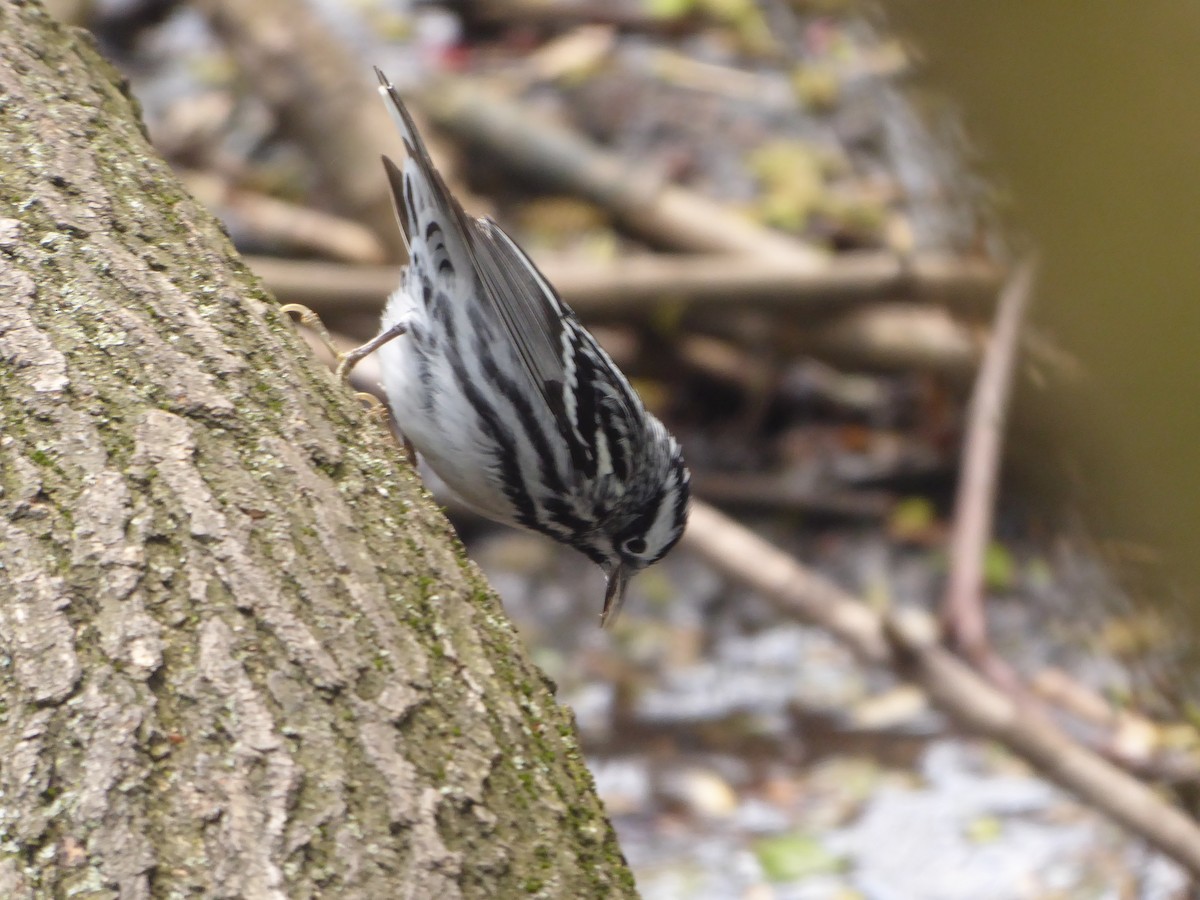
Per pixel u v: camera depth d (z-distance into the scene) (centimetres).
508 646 533
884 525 1900
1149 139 356
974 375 1858
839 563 1852
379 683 484
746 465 1983
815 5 1605
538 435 952
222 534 502
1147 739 1278
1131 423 417
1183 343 383
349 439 568
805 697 1647
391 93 906
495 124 2084
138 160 646
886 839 1416
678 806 1473
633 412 1003
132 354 548
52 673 461
